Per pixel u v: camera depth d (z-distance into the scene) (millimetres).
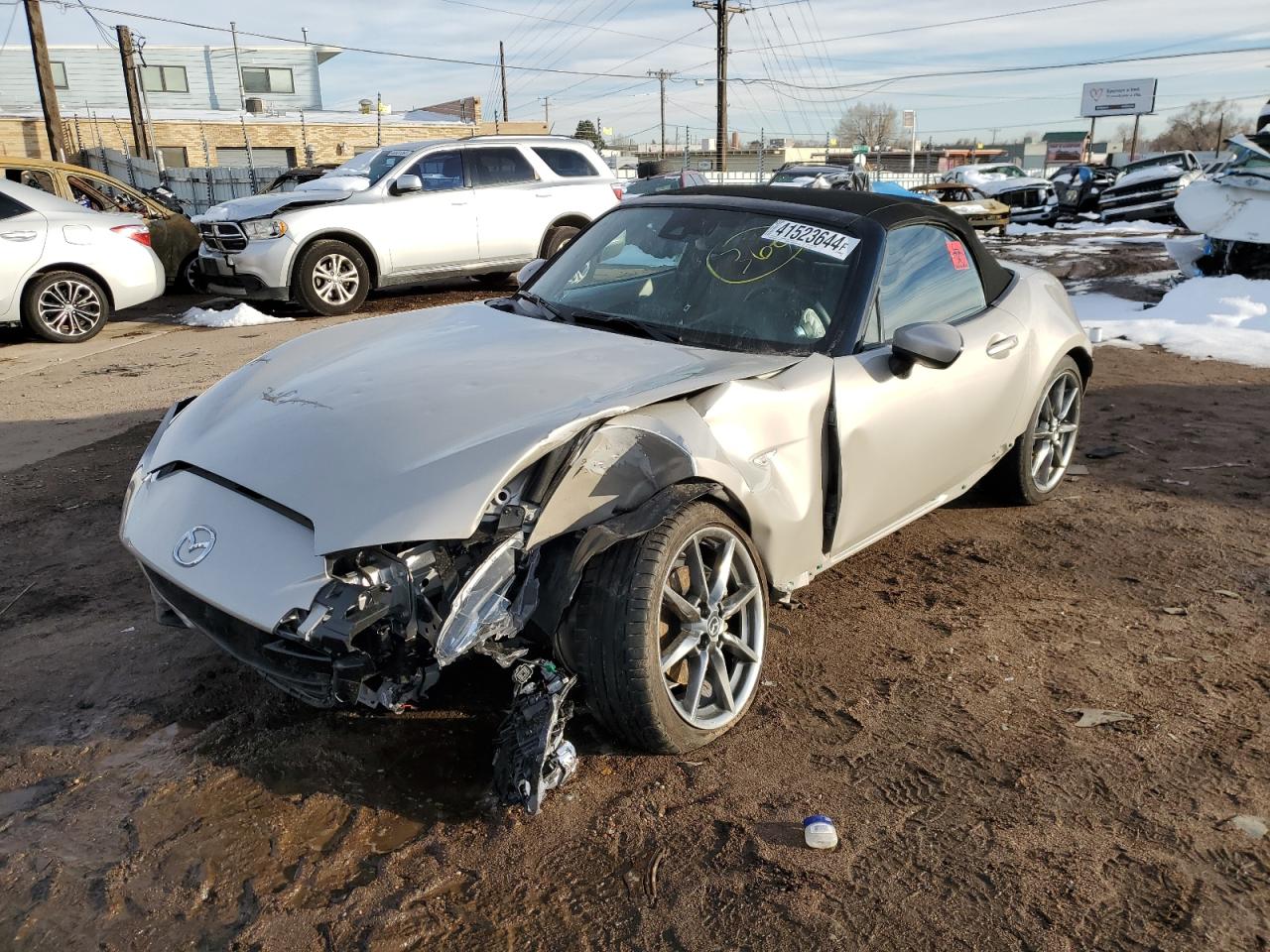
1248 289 9859
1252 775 2674
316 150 38000
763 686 3119
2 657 3254
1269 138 10516
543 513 2406
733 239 3643
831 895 2238
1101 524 4547
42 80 23766
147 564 2568
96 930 2119
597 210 12242
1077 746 2812
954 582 3918
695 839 2414
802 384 3029
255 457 2598
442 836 2410
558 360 2963
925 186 25406
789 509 2936
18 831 2420
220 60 40406
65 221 9641
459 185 11328
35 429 6188
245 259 10195
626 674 2484
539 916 2172
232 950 2066
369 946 2080
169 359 8562
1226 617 3619
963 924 2162
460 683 3045
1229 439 5824
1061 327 4516
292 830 2428
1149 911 2203
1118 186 27078
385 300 11828
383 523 2258
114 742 2783
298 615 2256
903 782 2643
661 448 2615
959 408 3721
